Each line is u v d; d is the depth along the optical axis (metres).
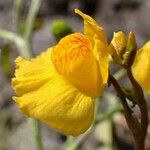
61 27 0.13
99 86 0.08
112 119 0.14
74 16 0.17
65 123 0.08
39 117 0.08
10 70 0.15
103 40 0.08
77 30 0.16
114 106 0.13
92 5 0.17
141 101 0.09
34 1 0.14
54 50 0.08
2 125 0.16
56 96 0.08
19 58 0.09
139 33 0.16
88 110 0.08
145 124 0.09
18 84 0.08
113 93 0.15
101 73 0.08
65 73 0.08
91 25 0.08
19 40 0.14
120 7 0.17
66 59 0.08
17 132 0.16
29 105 0.08
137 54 0.09
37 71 0.09
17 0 0.14
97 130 0.14
